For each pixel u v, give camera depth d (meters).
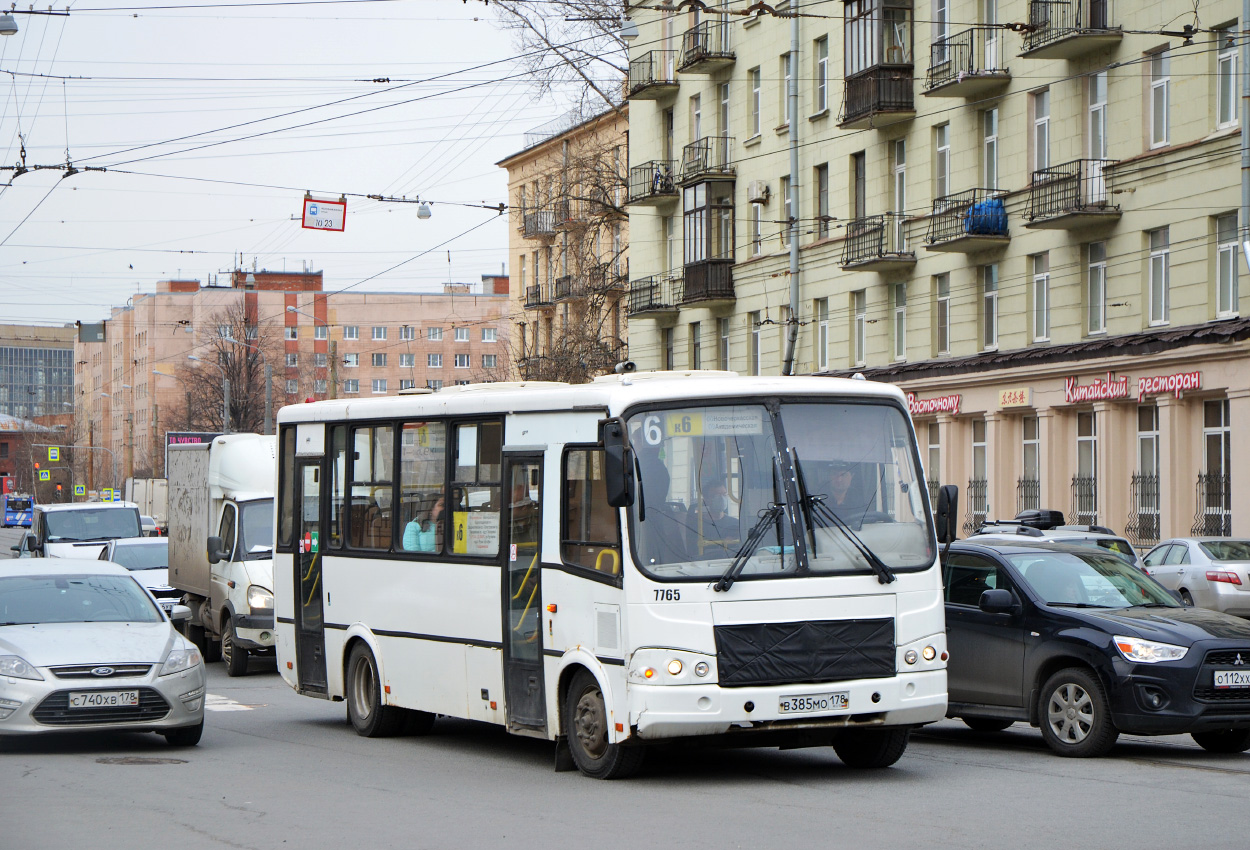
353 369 122.38
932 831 8.59
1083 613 12.06
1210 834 8.41
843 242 39.62
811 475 10.62
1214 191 27.45
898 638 10.54
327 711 17.05
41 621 13.16
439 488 13.10
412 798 10.19
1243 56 25.89
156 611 13.77
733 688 10.09
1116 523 30.56
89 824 9.18
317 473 15.23
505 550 12.01
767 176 43.28
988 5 34.06
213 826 9.09
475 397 12.55
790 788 10.42
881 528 10.71
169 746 13.34
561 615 11.17
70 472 138.00
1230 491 27.59
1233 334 26.81
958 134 35.22
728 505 10.43
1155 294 29.42
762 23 43.28
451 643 12.77
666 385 10.62
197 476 23.64
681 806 9.66
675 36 47.97
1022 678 12.35
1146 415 30.20
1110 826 8.69
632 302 50.53
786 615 10.27
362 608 14.25
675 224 49.03
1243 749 12.29
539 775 11.33
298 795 10.38
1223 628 11.69
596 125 53.41
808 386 10.84
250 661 24.22
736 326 45.19
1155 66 29.23
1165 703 11.30
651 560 10.23
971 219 33.53
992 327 34.72
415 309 123.94
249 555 21.56
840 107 39.66
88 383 158.25
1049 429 32.50
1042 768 11.33
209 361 95.25
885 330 38.19
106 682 12.24
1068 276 31.70
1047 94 32.25
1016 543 13.30
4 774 11.51
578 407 11.04
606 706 10.52
